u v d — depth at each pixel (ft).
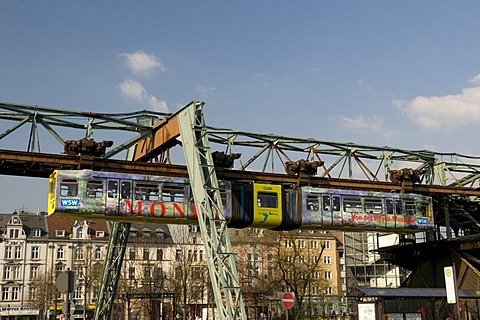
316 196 141.49
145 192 124.06
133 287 305.12
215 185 121.19
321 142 146.82
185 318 240.12
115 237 153.07
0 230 357.41
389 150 156.97
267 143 142.61
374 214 147.02
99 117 127.54
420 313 128.16
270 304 240.32
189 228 379.55
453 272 80.48
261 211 134.51
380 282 344.90
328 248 398.42
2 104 116.88
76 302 336.08
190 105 125.29
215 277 112.37
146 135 135.54
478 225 173.88
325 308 308.19
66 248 365.81
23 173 126.93
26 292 350.64
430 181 165.07
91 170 119.75
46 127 121.70
